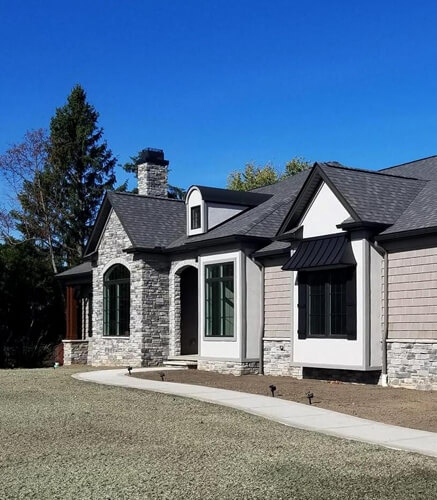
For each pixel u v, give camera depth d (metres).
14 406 13.77
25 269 33.00
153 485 7.78
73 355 28.50
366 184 17.78
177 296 24.30
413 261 16.00
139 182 28.81
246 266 20.48
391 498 7.27
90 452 9.47
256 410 12.95
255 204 23.83
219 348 21.00
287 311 19.66
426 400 13.95
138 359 24.00
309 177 17.92
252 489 7.61
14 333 32.66
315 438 10.41
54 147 44.12
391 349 16.39
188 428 11.28
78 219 45.06
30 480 8.00
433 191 17.64
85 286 30.25
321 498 7.29
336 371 17.77
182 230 25.44
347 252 16.80
